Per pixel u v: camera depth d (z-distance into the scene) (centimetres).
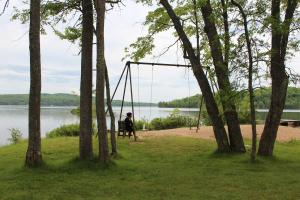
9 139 2567
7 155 1570
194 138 2069
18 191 1023
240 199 952
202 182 1123
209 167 1341
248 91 1404
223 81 1502
